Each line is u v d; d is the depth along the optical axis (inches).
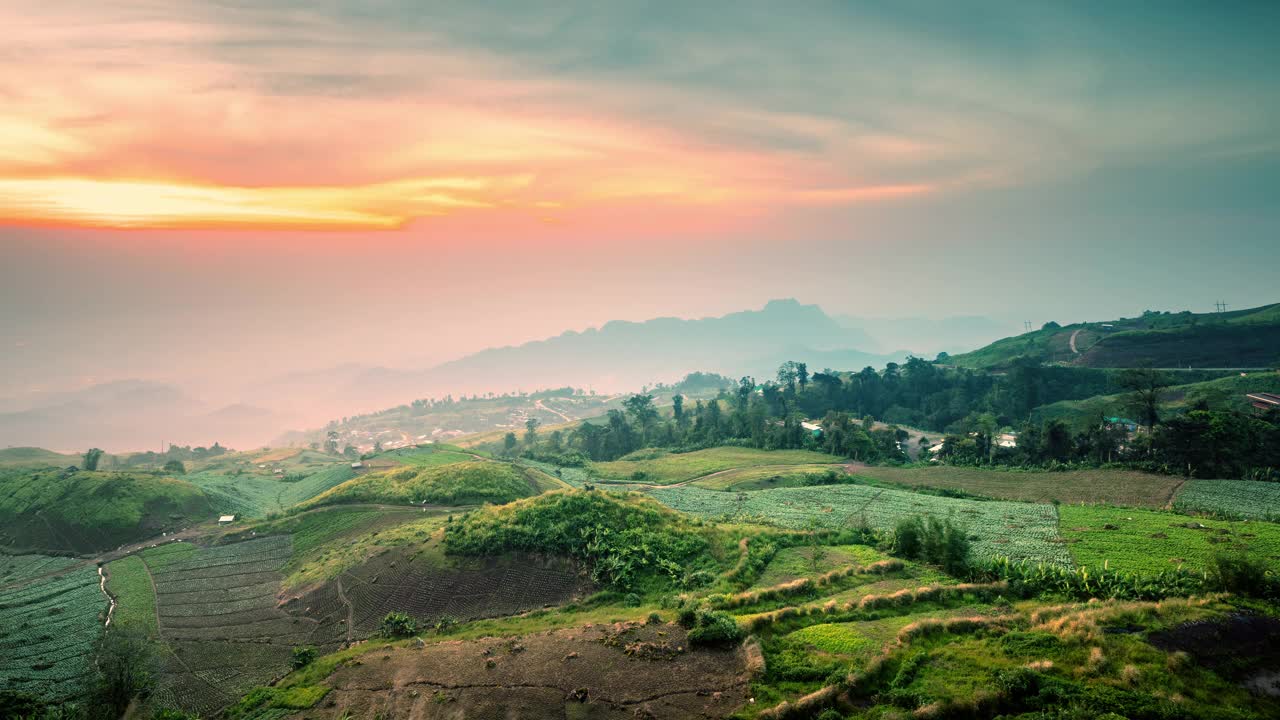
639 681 1892.2
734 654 1988.2
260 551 4060.0
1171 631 1791.3
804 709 1654.8
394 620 2652.6
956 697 1616.6
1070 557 2719.0
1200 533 2945.4
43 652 2837.1
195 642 2802.7
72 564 4183.1
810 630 2076.8
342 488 4921.3
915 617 2174.0
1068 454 5324.8
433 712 1854.1
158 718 2103.8
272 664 2541.8
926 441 7096.5
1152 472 4547.2
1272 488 3956.7
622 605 2588.6
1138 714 1472.7
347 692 2073.1
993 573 2498.8
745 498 4739.2
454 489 4571.9
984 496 4416.8
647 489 5487.2
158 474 6579.7
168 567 3927.2
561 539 3029.0
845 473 5620.1
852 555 2928.2
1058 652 1774.1
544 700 1843.0
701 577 2738.7
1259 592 2017.7
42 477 5516.7
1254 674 1603.1
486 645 2261.3
